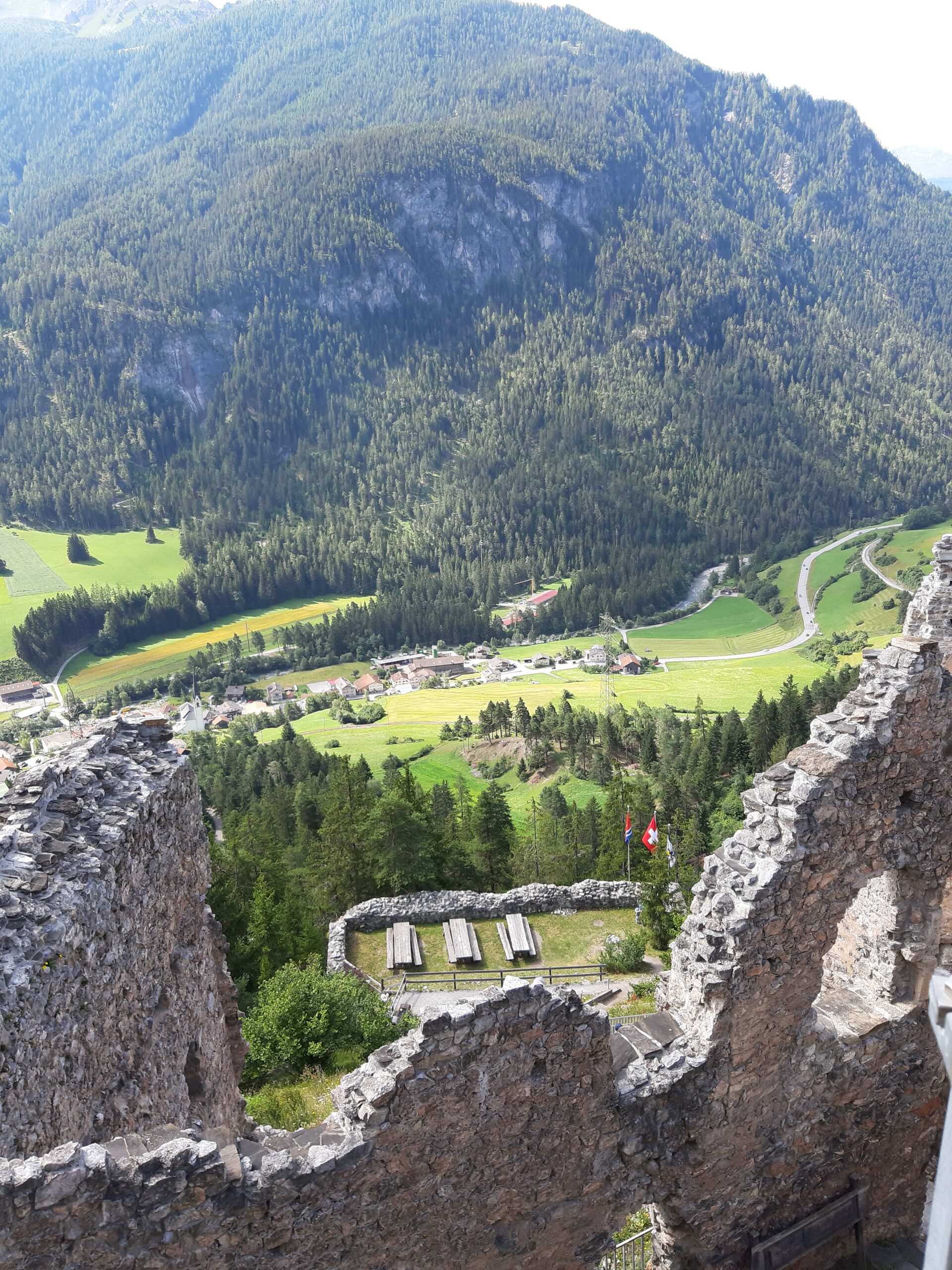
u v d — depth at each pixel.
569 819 56.91
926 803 12.30
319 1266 9.13
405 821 39.59
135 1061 9.98
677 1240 12.03
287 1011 22.11
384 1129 9.12
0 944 7.89
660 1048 11.23
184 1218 8.16
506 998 9.55
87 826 9.77
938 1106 13.77
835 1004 13.27
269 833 55.34
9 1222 7.17
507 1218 10.34
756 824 11.72
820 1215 12.77
